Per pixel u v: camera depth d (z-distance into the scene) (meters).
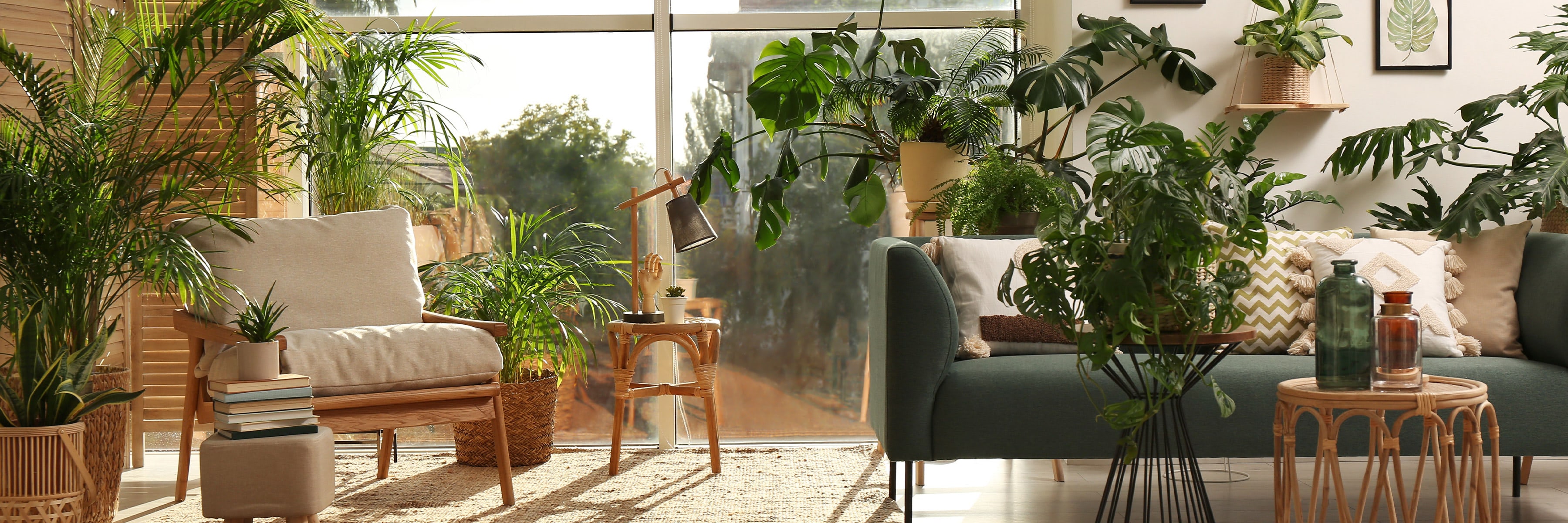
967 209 3.15
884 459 3.46
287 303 2.86
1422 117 3.46
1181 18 3.45
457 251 3.81
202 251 2.84
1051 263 1.99
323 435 2.34
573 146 3.85
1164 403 2.35
